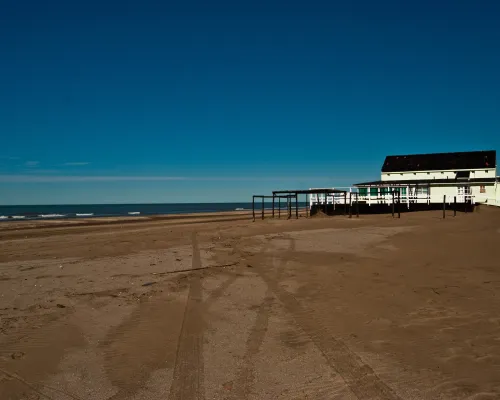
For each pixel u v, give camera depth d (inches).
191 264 463.2
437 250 539.5
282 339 233.0
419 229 809.5
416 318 265.9
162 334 242.2
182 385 179.5
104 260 495.2
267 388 175.8
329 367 195.2
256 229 882.8
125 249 592.4
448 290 334.3
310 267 443.2
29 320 267.9
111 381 184.1
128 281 378.6
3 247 665.6
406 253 523.2
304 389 174.1
